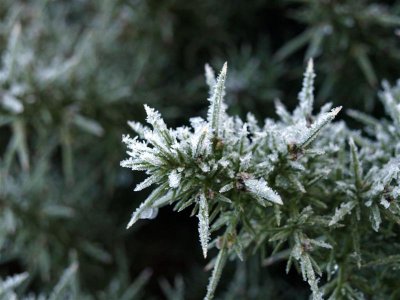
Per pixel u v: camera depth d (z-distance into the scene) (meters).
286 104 0.46
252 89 0.42
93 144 0.44
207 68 0.26
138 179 0.47
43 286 0.45
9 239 0.41
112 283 0.41
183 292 0.45
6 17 0.48
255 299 0.40
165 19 0.44
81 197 0.47
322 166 0.27
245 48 0.47
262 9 0.48
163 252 0.49
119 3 0.44
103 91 0.41
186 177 0.24
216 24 0.46
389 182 0.25
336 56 0.39
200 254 0.48
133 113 0.43
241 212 0.26
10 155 0.37
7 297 0.31
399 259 0.26
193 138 0.24
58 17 0.50
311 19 0.38
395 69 0.40
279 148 0.25
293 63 0.47
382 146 0.28
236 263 0.43
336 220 0.25
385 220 0.28
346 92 0.41
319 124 0.25
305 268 0.25
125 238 0.49
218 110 0.24
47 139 0.43
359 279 0.27
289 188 0.26
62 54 0.46
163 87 0.48
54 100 0.38
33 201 0.41
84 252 0.45
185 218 0.49
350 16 0.37
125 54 0.48
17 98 0.37
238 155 0.25
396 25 0.38
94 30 0.46
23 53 0.41
